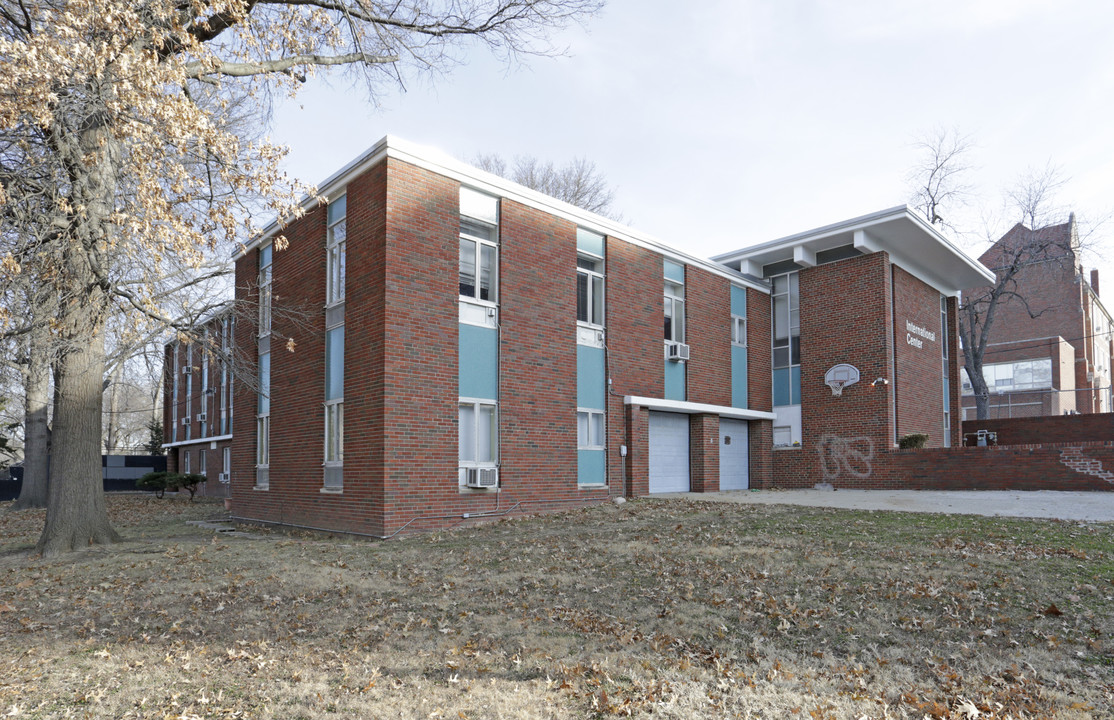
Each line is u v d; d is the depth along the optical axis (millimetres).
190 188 12070
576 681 5699
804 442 23484
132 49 10188
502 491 15695
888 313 22078
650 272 20391
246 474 19609
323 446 15914
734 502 16812
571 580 9102
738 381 23391
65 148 11242
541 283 17109
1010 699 5125
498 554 11141
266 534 15812
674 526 12883
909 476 20688
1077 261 45406
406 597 8664
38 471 28406
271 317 18672
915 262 24312
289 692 5555
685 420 21547
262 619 7855
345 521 14719
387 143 14164
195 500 32062
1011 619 6801
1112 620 6578
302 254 17219
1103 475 17078
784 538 11125
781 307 24703
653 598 8094
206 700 5367
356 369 14711
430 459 14367
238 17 10664
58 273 11477
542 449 16688
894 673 5715
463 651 6551
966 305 35812
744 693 5383
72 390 13625
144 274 12281
